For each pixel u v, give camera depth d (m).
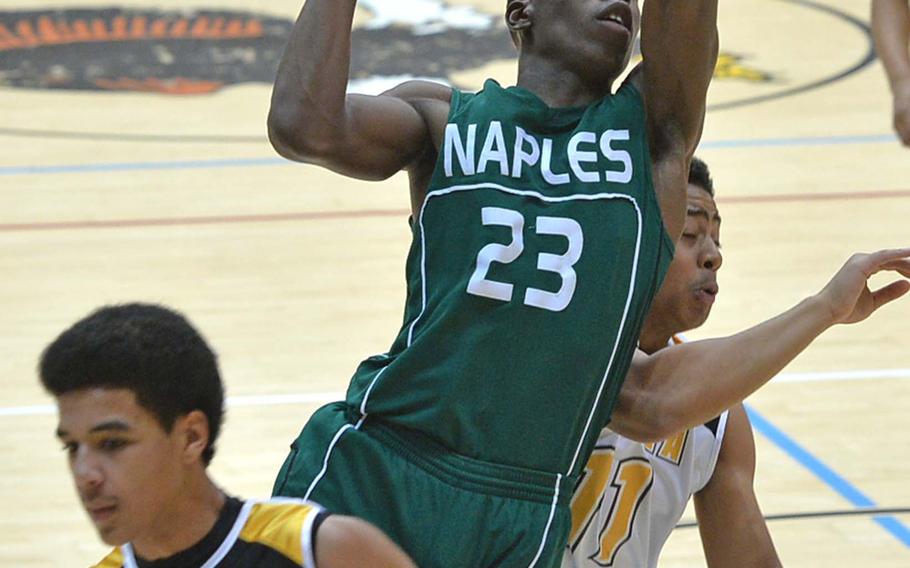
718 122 20.75
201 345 3.48
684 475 5.59
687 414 4.57
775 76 23.39
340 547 3.48
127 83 22.78
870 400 10.83
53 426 10.37
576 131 4.50
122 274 14.22
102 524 3.38
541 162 4.45
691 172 5.43
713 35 4.54
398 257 14.88
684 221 4.68
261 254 14.93
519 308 4.28
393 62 22.98
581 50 4.62
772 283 13.80
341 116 4.41
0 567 8.16
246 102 21.81
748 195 17.11
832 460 9.71
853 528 8.68
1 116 21.00
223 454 9.71
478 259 4.32
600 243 4.36
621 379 4.49
